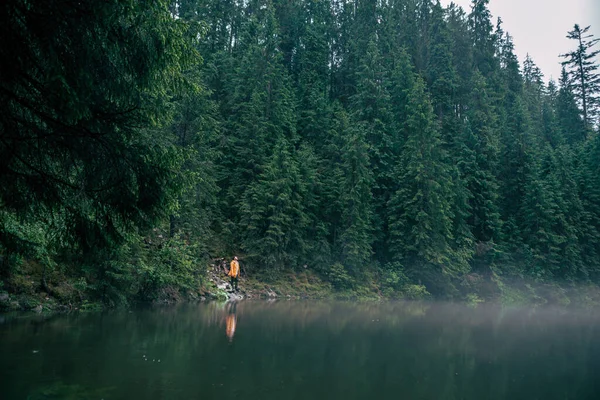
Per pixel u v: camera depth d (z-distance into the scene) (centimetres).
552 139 4891
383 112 3200
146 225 701
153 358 714
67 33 519
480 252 3033
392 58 3938
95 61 577
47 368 622
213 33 3531
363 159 2705
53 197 595
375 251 2933
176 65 691
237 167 2662
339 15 4803
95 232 652
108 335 901
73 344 794
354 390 600
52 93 498
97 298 1391
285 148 2636
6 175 547
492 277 2989
